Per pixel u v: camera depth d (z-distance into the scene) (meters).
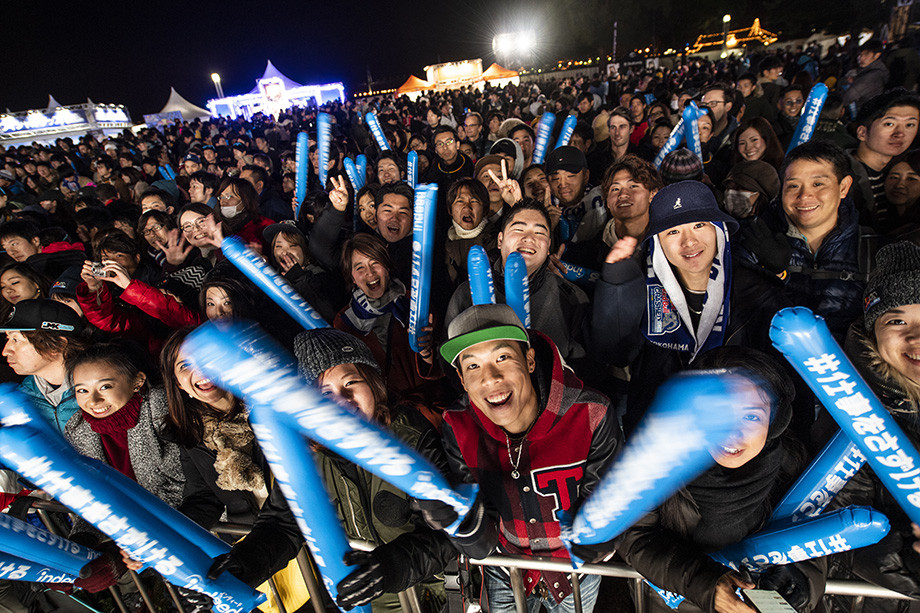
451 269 3.04
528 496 1.46
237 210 4.15
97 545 1.66
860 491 1.29
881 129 2.82
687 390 0.93
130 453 1.94
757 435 1.07
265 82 28.69
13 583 2.24
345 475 1.54
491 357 1.33
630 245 1.90
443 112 12.84
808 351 0.85
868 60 6.97
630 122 4.63
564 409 1.42
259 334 0.84
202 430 1.78
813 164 2.01
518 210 2.18
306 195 4.21
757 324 1.84
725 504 1.15
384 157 4.59
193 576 1.19
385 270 2.41
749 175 2.49
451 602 1.71
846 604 1.43
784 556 1.12
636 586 1.45
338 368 1.45
